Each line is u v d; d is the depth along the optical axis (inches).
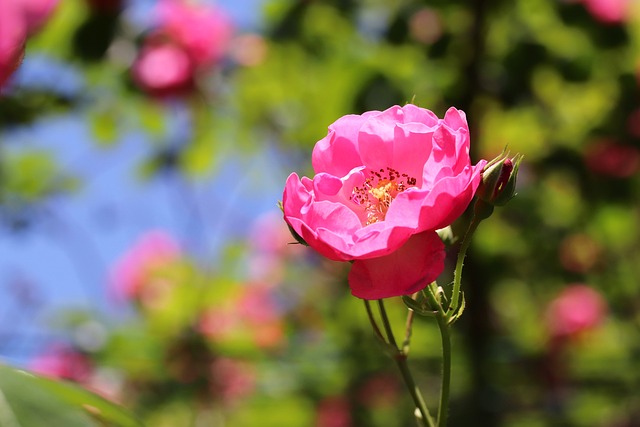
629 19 62.2
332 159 33.0
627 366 64.1
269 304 72.1
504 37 60.3
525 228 65.9
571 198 67.0
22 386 27.0
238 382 68.1
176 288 71.4
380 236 30.7
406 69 59.6
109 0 59.6
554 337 66.8
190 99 67.4
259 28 67.2
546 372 64.5
